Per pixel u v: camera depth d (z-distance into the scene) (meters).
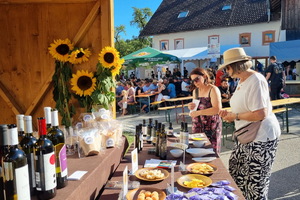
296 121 7.64
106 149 2.22
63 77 3.18
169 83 11.36
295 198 3.38
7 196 1.08
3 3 3.39
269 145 2.35
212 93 3.17
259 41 19.64
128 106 11.34
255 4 20.72
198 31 21.62
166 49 23.14
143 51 12.12
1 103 3.57
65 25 3.35
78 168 1.72
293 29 12.71
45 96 3.50
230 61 2.36
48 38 3.40
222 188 1.78
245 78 2.40
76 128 2.29
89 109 3.09
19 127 1.38
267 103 2.32
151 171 2.04
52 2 3.32
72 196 1.31
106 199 1.68
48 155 1.23
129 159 2.48
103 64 2.79
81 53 3.12
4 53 3.49
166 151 2.46
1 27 3.45
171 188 1.75
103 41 3.27
